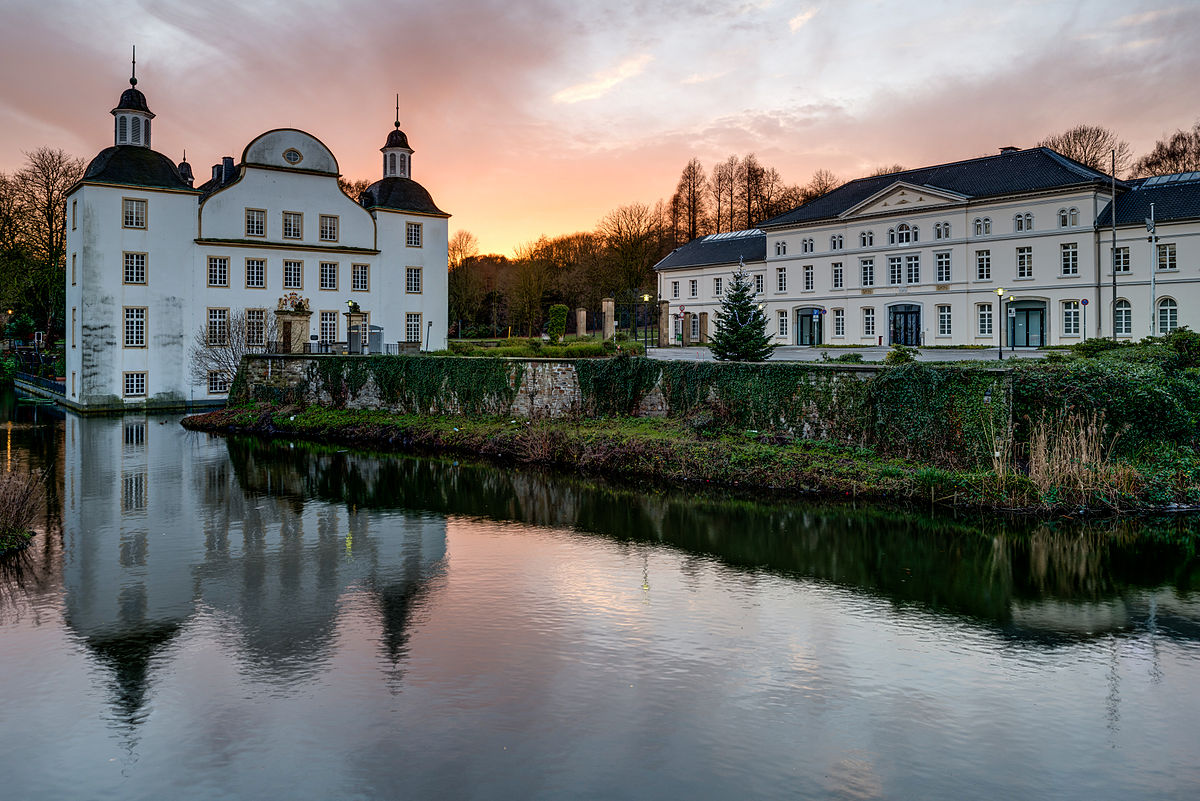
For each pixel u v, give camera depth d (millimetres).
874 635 11492
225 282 44750
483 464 26031
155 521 18438
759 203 88062
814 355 46250
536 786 7707
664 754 8266
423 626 11820
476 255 97875
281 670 10266
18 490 16984
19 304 62906
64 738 8570
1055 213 48281
